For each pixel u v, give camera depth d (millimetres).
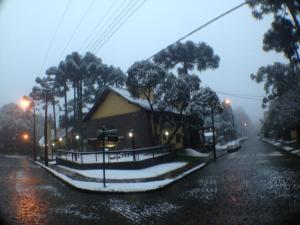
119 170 23828
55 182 20125
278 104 46594
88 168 26250
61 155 38406
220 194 13664
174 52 48656
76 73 50156
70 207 12203
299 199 11664
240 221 9266
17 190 16562
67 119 55562
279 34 24531
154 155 29297
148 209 11523
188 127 42875
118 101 38625
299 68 34656
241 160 31062
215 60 49312
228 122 94125
